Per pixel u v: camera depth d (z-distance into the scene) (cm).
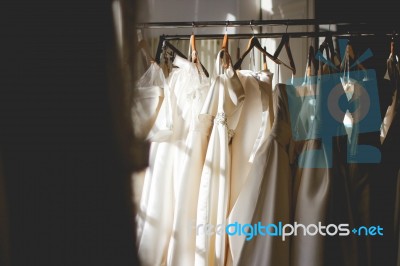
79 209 50
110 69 51
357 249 137
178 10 264
